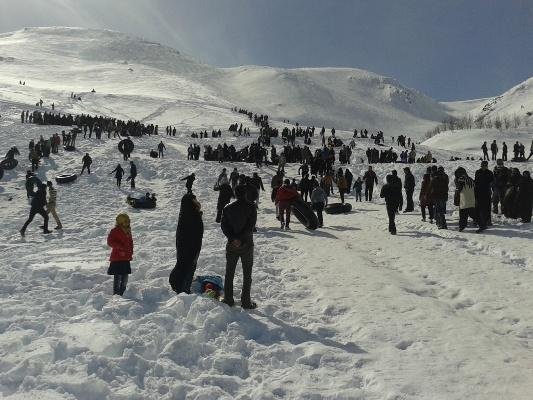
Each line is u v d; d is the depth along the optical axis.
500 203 16.00
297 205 14.78
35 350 5.01
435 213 14.01
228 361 5.18
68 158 30.94
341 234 13.88
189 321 6.30
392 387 4.57
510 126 173.00
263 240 12.60
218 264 9.61
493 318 6.91
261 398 4.43
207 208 19.44
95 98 92.31
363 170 29.16
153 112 82.06
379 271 9.35
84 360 4.88
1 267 9.62
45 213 15.12
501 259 10.45
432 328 6.27
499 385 4.67
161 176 28.06
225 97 167.12
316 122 173.88
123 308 6.64
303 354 5.46
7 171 26.61
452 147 96.50
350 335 6.18
